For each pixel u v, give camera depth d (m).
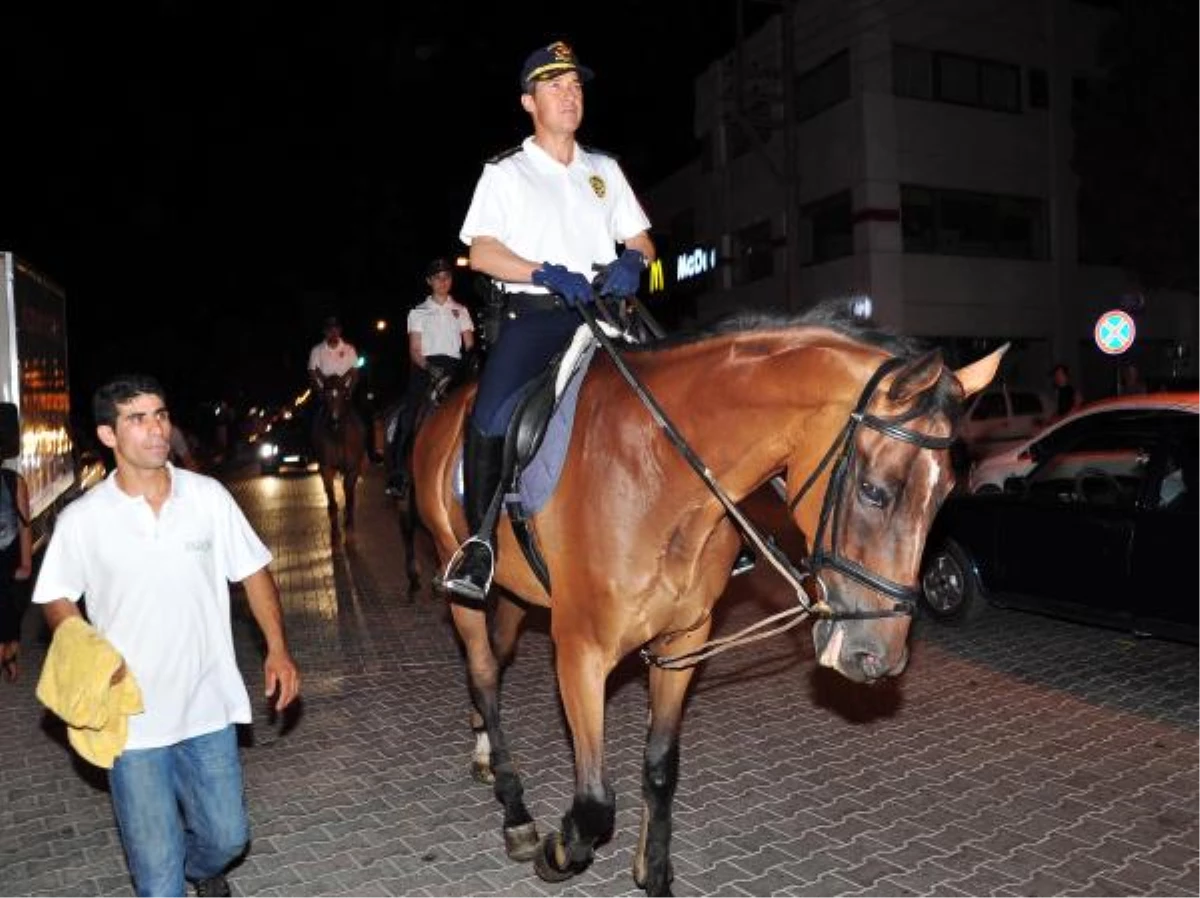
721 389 3.42
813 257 27.02
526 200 4.17
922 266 25.44
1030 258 27.16
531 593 4.28
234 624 9.41
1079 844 4.64
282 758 5.98
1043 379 27.22
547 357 4.06
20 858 4.82
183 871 3.54
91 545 3.48
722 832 4.84
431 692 7.22
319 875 4.53
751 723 6.37
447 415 5.14
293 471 28.81
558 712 6.67
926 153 25.39
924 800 5.16
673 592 3.63
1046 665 7.52
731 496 3.49
